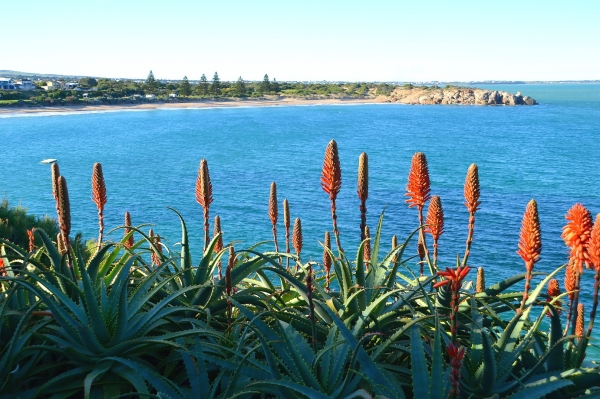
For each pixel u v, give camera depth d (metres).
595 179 83.75
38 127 175.25
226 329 5.57
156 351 5.57
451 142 140.88
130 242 8.27
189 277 6.35
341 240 49.56
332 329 4.99
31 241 6.49
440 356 3.90
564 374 4.34
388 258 5.96
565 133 162.25
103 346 4.92
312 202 65.69
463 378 4.59
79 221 55.41
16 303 5.55
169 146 128.88
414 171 6.41
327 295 5.79
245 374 4.61
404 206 64.12
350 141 143.25
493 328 5.52
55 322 5.27
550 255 45.34
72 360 4.91
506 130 174.00
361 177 6.62
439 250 46.16
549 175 87.88
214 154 114.44
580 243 4.71
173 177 85.19
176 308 5.23
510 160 107.12
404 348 4.85
